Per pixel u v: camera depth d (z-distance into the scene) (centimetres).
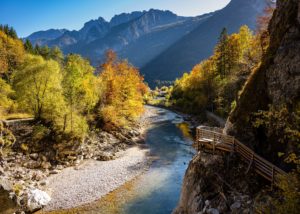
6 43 8325
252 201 1811
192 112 8506
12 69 7262
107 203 2842
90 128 5197
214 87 7306
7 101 5059
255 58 4653
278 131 1986
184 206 2314
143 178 3516
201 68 8819
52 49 11512
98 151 4506
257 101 2292
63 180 3384
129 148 4925
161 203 2825
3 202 2206
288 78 2027
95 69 7231
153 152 4706
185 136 5869
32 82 4303
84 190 3128
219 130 3269
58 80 4550
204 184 2181
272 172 1788
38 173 3425
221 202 1948
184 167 3912
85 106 5428
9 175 3181
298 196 1027
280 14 2355
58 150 4016
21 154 3659
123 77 6562
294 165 1795
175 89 11969
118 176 3562
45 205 2766
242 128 2311
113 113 5722
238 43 6938
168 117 8638
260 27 4212
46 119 4388
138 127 6681
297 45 2038
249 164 2022
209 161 2288
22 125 4119
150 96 14738
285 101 1992
